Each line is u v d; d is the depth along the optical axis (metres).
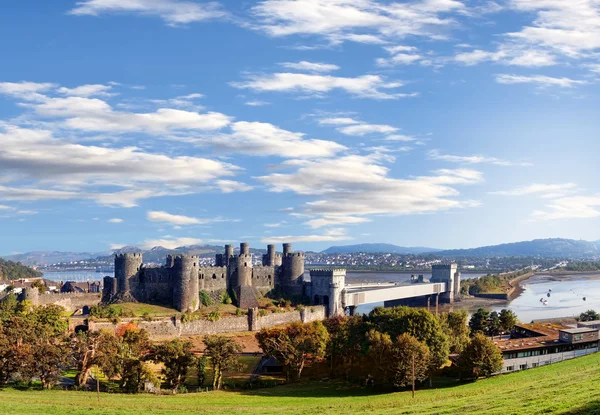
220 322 197.50
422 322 138.25
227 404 108.56
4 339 120.88
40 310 162.88
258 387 131.38
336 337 147.25
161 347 126.75
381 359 128.12
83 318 182.62
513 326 189.00
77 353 122.62
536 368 139.25
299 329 144.12
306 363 149.62
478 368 131.50
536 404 82.44
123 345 126.75
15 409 91.69
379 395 120.69
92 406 97.94
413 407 94.12
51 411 91.81
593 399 80.69
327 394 123.31
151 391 121.69
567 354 151.25
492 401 91.00
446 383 132.62
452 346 152.25
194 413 95.12
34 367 117.38
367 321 153.75
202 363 130.00
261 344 146.75
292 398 116.88
